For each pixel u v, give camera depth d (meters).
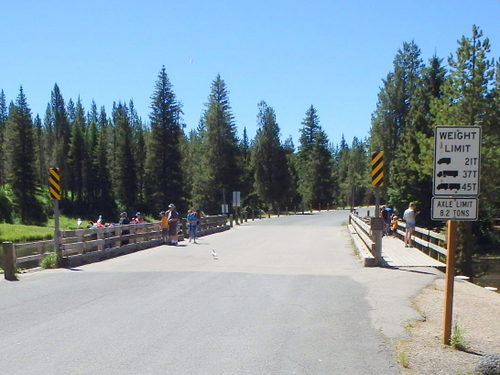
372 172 14.30
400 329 7.41
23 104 79.81
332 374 5.49
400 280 11.93
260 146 78.38
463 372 5.63
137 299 9.64
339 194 122.81
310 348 6.44
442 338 6.80
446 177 6.61
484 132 27.98
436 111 30.31
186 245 21.91
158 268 14.26
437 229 34.91
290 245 21.84
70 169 89.00
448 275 6.68
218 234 29.33
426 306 9.16
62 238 15.06
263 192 78.25
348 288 10.86
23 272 13.45
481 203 27.80
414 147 40.69
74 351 6.30
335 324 7.70
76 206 85.94
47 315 8.31
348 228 32.41
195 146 87.31
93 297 9.86
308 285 11.24
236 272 13.33
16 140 70.31
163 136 64.25
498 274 23.42
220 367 5.70
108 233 18.59
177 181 64.94
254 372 5.54
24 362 5.89
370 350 6.36
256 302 9.34
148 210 80.56
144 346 6.51
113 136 98.12
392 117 52.09
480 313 8.84
